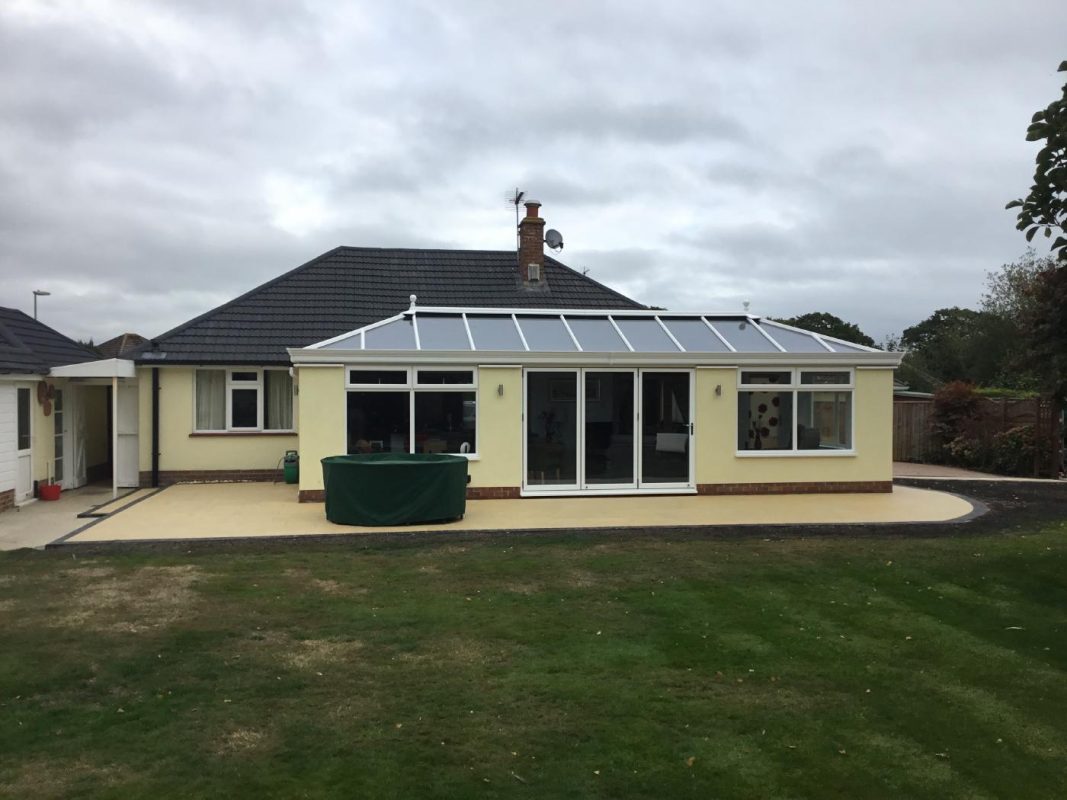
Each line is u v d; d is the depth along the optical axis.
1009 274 43.16
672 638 7.87
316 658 7.22
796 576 10.30
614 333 17.80
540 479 16.61
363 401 16.06
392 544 12.06
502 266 24.86
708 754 5.48
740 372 17.22
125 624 8.12
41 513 15.00
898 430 26.73
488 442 16.39
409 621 8.29
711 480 17.08
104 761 5.27
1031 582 10.11
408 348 16.36
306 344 20.30
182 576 10.09
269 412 20.05
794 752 5.54
